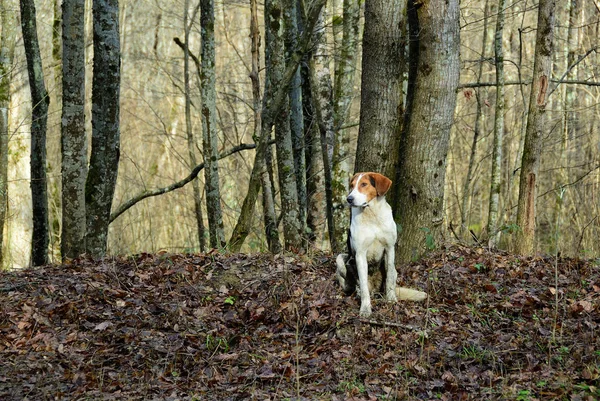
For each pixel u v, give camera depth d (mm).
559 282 8102
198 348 6777
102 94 9406
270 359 6469
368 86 8930
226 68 20094
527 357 6168
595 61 19531
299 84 11656
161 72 21031
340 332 6887
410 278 8250
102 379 6090
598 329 6727
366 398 5691
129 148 21234
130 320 7199
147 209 18891
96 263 8930
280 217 12555
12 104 15156
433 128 8664
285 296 7625
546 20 9625
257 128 11867
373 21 8727
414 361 6227
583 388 5539
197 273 8375
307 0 11516
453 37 8539
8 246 15234
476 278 8227
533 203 9828
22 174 15281
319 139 11922
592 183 16828
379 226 7211
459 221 18953
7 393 5906
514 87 21281
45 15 17312
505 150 20438
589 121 19219
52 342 6766
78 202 9539
